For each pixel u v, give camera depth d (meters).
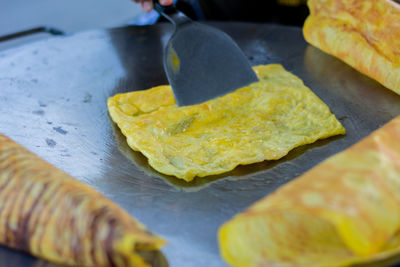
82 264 0.60
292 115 0.77
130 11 1.94
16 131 0.78
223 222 0.67
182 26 0.82
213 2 1.15
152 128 0.76
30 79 0.88
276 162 0.72
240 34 0.96
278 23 1.27
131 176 0.72
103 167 0.73
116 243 0.58
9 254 0.63
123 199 0.69
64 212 0.60
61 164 0.73
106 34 0.98
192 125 0.77
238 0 1.18
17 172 0.62
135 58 0.92
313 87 0.84
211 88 0.80
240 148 0.73
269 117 0.77
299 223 0.62
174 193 0.70
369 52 0.83
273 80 0.83
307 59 0.90
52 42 0.96
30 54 0.93
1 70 0.89
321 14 0.90
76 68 0.90
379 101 0.81
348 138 0.75
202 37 0.82
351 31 0.86
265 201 0.59
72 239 0.60
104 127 0.79
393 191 0.59
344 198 0.58
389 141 0.63
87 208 0.60
